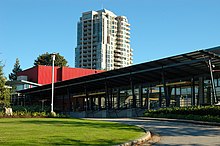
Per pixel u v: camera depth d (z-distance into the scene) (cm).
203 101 3700
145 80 4406
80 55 16762
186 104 3944
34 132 1390
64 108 6381
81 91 6025
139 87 4694
